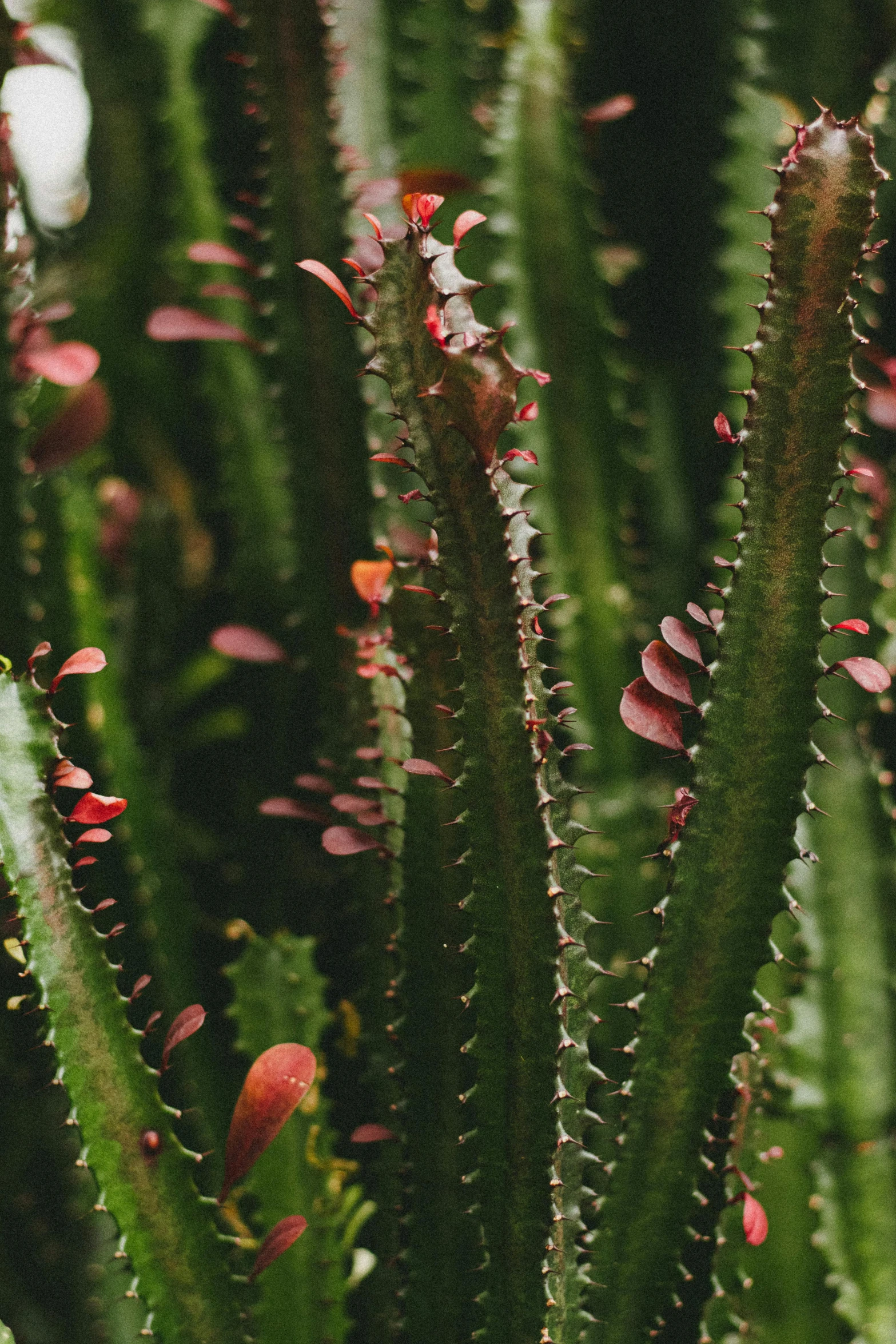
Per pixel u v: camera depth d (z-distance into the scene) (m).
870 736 1.80
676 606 1.91
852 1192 1.68
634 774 1.78
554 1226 1.45
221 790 2.05
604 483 1.80
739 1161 1.56
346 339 1.70
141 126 2.16
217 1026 1.79
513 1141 1.45
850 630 1.43
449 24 1.90
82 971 1.45
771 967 1.69
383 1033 1.62
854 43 1.88
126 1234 1.46
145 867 1.69
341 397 1.71
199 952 1.82
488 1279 1.47
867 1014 1.71
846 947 1.72
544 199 1.80
